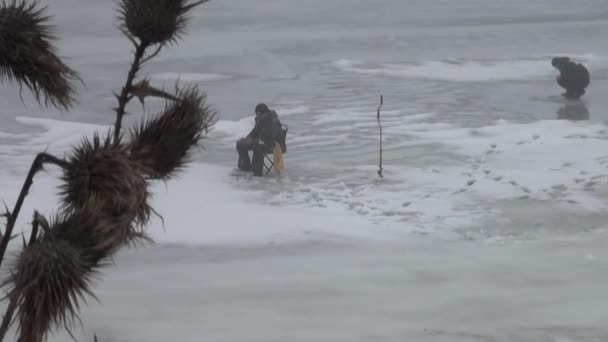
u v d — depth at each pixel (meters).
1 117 78.62
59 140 69.81
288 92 96.19
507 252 37.72
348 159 62.78
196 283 31.58
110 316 25.08
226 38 152.12
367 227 44.88
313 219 46.31
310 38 152.25
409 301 27.72
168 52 128.88
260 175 57.81
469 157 61.75
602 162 57.88
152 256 38.59
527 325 24.14
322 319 25.17
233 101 89.94
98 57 123.19
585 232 42.31
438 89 97.94
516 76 108.88
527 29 165.00
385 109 84.88
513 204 48.53
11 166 59.50
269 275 33.19
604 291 28.75
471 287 30.09
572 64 90.31
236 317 25.38
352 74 110.25
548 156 60.69
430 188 53.19
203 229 43.97
